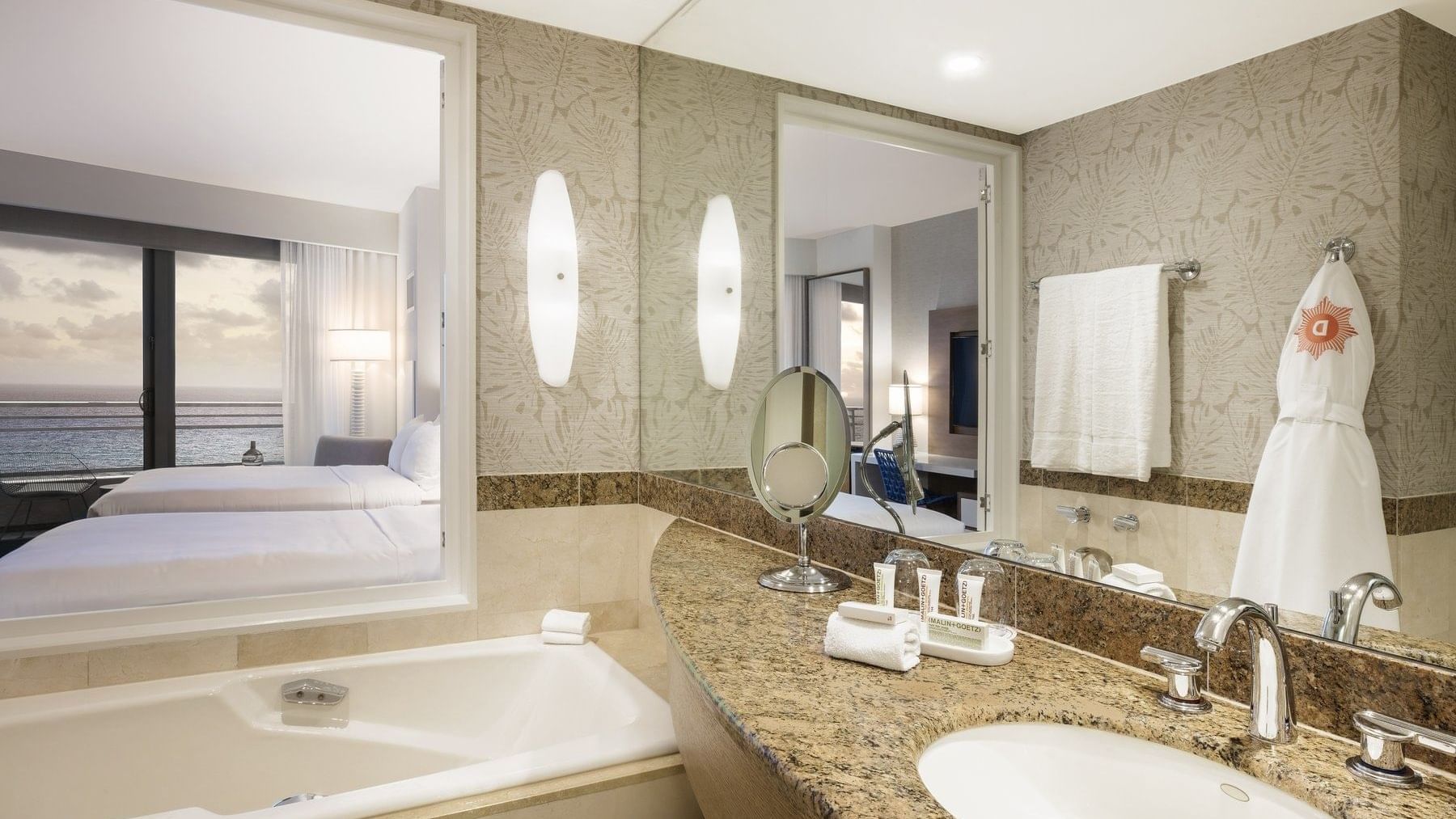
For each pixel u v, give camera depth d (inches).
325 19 85.4
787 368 75.7
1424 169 33.2
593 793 63.2
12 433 181.8
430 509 129.6
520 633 95.5
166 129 163.2
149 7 113.1
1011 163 52.7
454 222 92.3
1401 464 34.3
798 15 73.6
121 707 73.8
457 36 91.0
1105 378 47.2
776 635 52.0
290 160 183.3
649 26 96.2
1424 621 33.5
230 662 81.7
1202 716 38.9
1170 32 43.3
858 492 67.9
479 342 92.4
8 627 75.1
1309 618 37.8
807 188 72.8
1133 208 45.4
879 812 29.4
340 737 82.3
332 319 222.1
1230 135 40.7
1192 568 42.8
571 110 97.4
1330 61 36.6
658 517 98.1
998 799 37.9
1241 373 40.4
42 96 145.6
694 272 90.7
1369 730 32.2
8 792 69.0
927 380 60.0
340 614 86.5
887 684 43.4
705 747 46.9
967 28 55.8
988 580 49.9
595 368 99.5
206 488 141.8
